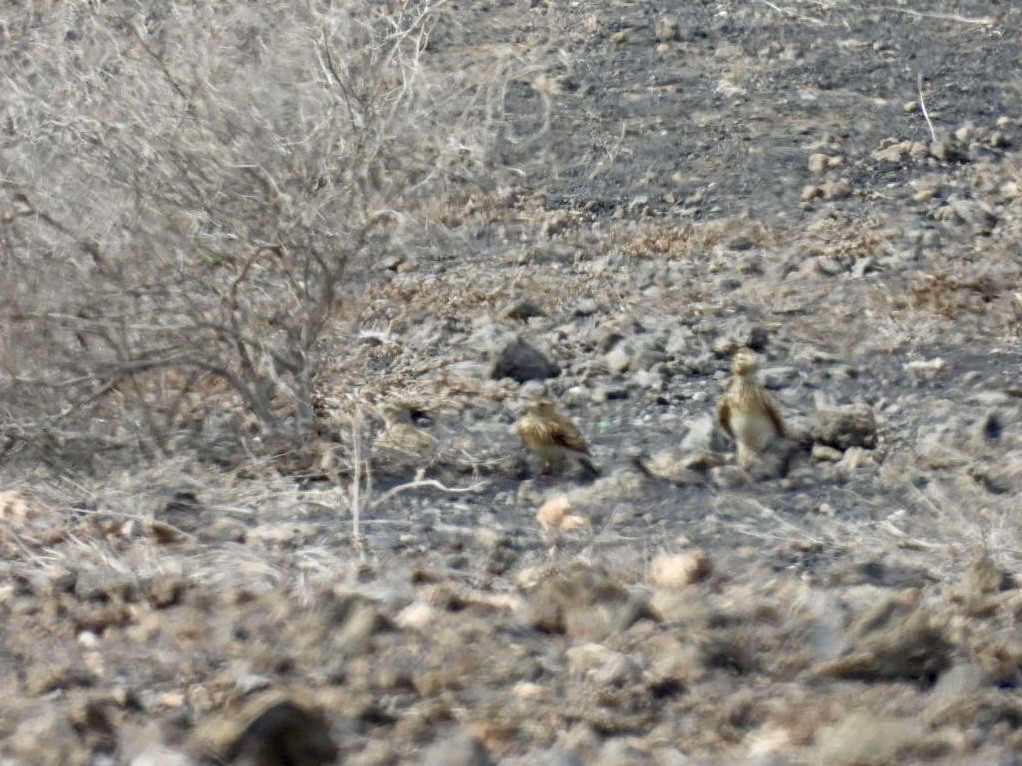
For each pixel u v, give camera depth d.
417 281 38.22
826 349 33.81
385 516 24.92
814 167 47.00
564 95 52.28
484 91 36.94
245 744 17.23
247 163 26.59
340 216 27.47
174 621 20.83
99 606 21.39
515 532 24.27
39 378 26.00
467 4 59.44
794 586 21.64
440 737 17.67
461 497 25.86
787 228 42.31
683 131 49.94
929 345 33.66
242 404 28.77
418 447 27.72
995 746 17.41
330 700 18.33
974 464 26.50
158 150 26.27
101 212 26.22
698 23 60.31
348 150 27.20
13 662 20.00
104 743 17.88
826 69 55.88
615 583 21.33
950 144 48.38
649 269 39.44
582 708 18.30
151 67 26.55
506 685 18.89
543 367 32.53
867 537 23.70
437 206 40.53
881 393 31.11
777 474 26.56
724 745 17.52
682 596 20.89
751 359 26.80
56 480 26.09
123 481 25.84
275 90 27.17
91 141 26.11
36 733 17.98
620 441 28.89
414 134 27.91
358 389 30.64
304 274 27.42
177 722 18.11
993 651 19.22
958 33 59.44
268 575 22.22
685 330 34.72
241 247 26.86
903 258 39.38
